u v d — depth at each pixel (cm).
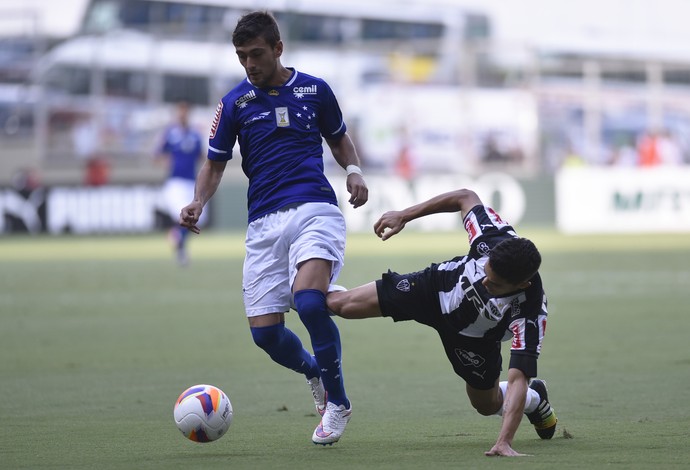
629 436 1888
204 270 6612
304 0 12025
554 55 11906
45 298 5128
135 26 12219
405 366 2973
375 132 10781
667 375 2703
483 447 1784
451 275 1795
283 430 2030
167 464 1656
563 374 2752
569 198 10100
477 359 1836
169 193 6925
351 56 10825
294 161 1991
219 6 12012
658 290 5059
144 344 3500
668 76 10769
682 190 9850
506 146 10756
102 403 2395
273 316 1997
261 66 1977
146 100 11038
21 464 1677
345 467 1595
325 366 1867
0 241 10156
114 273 6488
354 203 2088
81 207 10706
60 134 11125
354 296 1855
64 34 11181
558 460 1622
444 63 10888
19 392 2567
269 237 1973
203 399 1800
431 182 10481
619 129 10800
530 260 1659
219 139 2047
